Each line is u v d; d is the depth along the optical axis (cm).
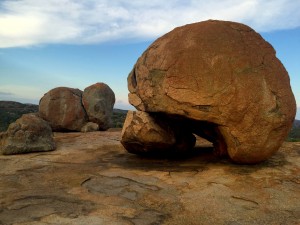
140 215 483
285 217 480
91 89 1423
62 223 451
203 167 717
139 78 775
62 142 1088
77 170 732
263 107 639
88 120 1410
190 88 662
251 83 641
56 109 1347
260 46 694
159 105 716
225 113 645
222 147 749
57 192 582
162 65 706
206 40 679
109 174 691
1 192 583
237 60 653
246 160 676
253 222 466
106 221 459
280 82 666
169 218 475
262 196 550
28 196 561
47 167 761
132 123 782
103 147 1011
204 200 538
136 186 610
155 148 805
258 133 645
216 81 646
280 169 669
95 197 556
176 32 738
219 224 460
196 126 772
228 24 713
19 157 854
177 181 632
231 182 609
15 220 460
